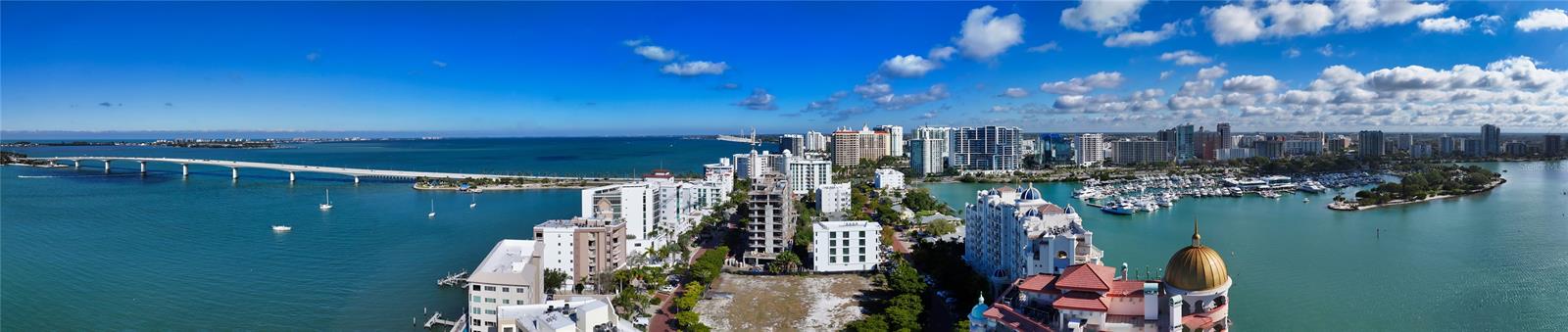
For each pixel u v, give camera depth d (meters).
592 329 180.25
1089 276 152.00
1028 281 161.00
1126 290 150.62
